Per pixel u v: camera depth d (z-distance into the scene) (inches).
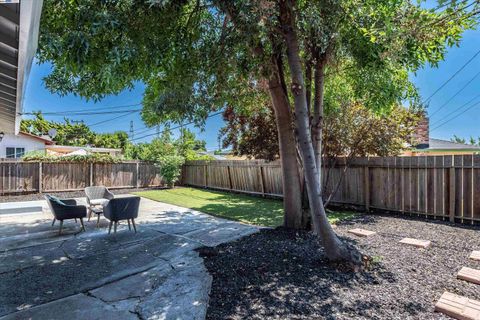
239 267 138.3
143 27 137.2
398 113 284.0
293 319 94.3
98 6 127.6
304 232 195.8
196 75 169.3
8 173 415.5
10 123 219.1
